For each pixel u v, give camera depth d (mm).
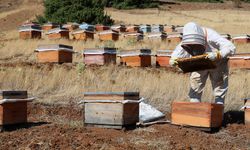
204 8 86438
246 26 55156
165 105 13586
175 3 91625
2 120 9359
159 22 62312
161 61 23578
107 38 34719
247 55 23422
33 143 8250
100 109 9844
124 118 9609
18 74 16812
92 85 16172
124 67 21953
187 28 10062
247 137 9414
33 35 35062
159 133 9297
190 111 9812
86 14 52500
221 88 10727
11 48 28172
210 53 9688
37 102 13352
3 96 9367
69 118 11453
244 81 16734
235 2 90500
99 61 22578
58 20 52938
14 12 72438
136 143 8516
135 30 43469
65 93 14867
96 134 9109
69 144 8258
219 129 9977
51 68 20469
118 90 15406
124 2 82688
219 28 53312
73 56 25750
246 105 10398
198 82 10789
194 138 8984
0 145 8297
